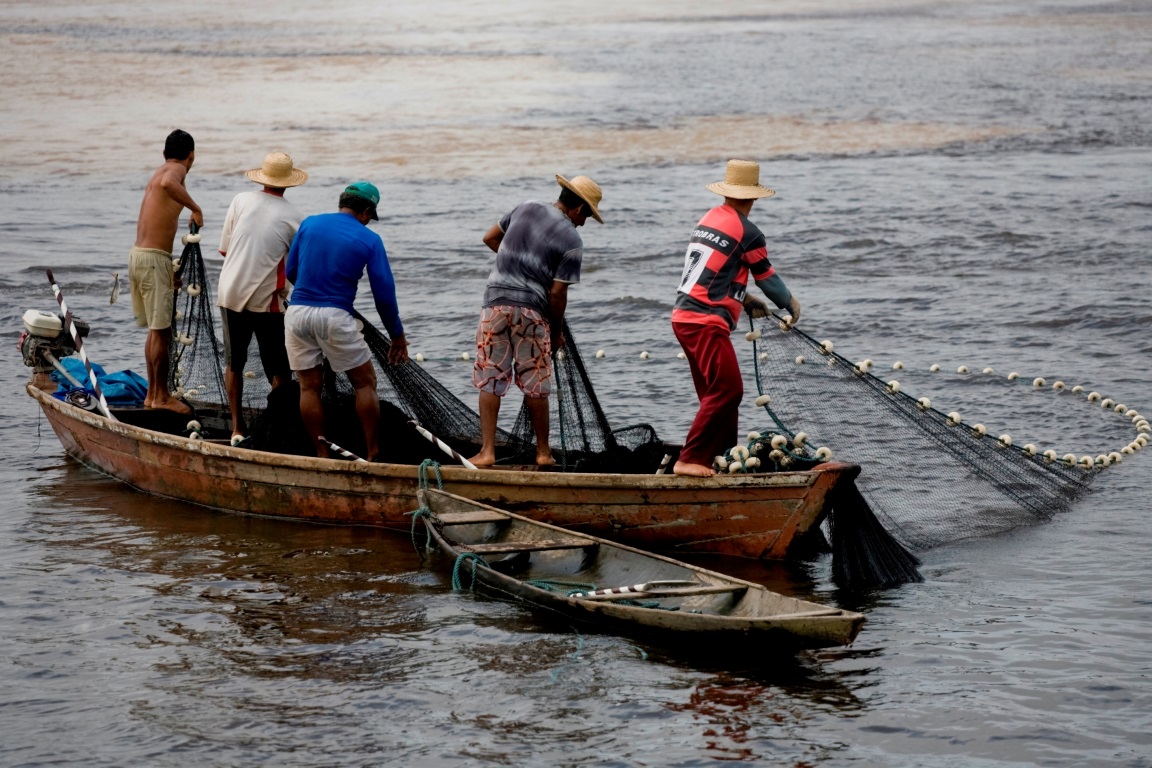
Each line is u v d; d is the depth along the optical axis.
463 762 23.67
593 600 29.23
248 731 24.75
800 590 31.83
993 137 122.06
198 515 37.66
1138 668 27.12
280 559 33.88
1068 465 39.47
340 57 189.50
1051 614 30.00
